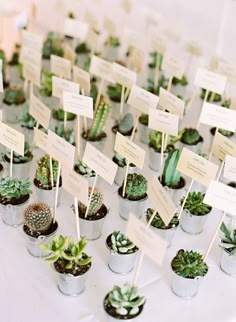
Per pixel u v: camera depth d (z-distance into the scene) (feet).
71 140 3.73
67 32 4.77
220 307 2.84
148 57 5.48
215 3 4.83
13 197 3.17
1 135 3.22
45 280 2.89
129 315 2.58
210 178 3.00
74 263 2.77
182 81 4.68
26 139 3.84
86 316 2.72
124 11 5.37
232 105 3.95
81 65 5.17
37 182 3.36
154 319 2.73
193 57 5.14
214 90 3.92
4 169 3.55
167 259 3.10
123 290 2.59
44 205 3.01
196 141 3.94
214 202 2.85
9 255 3.02
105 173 2.99
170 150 3.73
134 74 3.86
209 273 3.04
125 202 3.27
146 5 5.40
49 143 3.08
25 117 3.86
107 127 4.21
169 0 5.18
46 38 5.29
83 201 2.87
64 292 2.81
